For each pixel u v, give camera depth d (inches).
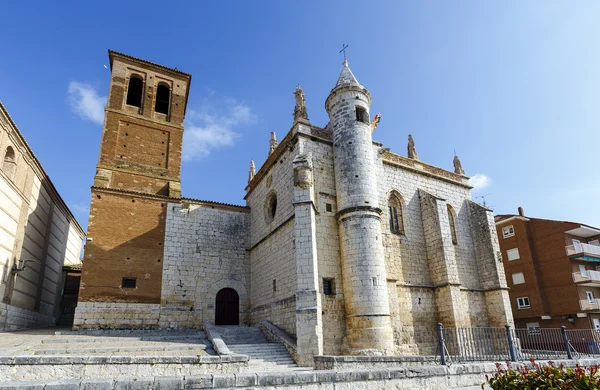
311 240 845.2
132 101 1325.0
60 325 1213.7
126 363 495.2
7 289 942.4
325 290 878.4
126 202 1088.8
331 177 992.9
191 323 1048.8
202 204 1188.5
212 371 525.0
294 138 996.6
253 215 1233.4
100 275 994.1
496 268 1116.5
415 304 989.2
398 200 1114.1
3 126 897.5
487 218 1175.6
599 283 1423.5
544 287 1508.4
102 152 1154.0
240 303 1139.9
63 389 270.4
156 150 1241.4
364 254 868.6
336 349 830.5
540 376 301.1
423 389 418.0
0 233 899.4
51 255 1286.9
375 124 1098.1
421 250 1077.1
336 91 1036.5
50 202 1251.2
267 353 780.0
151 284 1040.8
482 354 683.4
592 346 711.1
